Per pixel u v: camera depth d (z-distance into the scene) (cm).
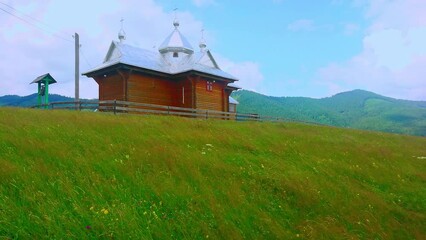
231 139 2059
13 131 1509
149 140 1680
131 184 1116
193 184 1223
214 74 3853
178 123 2395
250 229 994
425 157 2652
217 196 1147
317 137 2827
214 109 3984
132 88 3494
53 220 812
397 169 2081
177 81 3878
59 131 1627
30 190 934
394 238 1135
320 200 1294
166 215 977
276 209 1172
